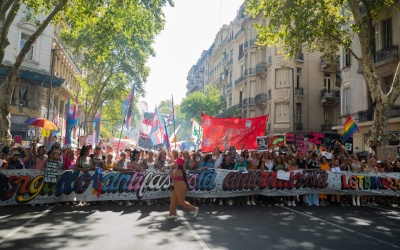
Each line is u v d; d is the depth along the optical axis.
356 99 22.83
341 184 10.96
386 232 6.71
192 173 10.16
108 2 16.64
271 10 16.83
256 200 10.83
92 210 8.55
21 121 27.25
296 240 5.89
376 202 11.58
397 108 19.31
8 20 13.80
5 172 8.74
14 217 7.41
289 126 32.53
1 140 13.56
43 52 29.30
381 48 20.84
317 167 11.64
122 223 7.02
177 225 6.89
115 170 9.78
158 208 9.09
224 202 10.56
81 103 42.19
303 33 15.73
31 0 15.77
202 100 48.81
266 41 18.41
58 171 9.23
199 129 18.83
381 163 12.20
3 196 8.67
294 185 10.59
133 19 18.27
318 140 21.25
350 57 23.75
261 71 37.47
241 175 10.43
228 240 5.75
